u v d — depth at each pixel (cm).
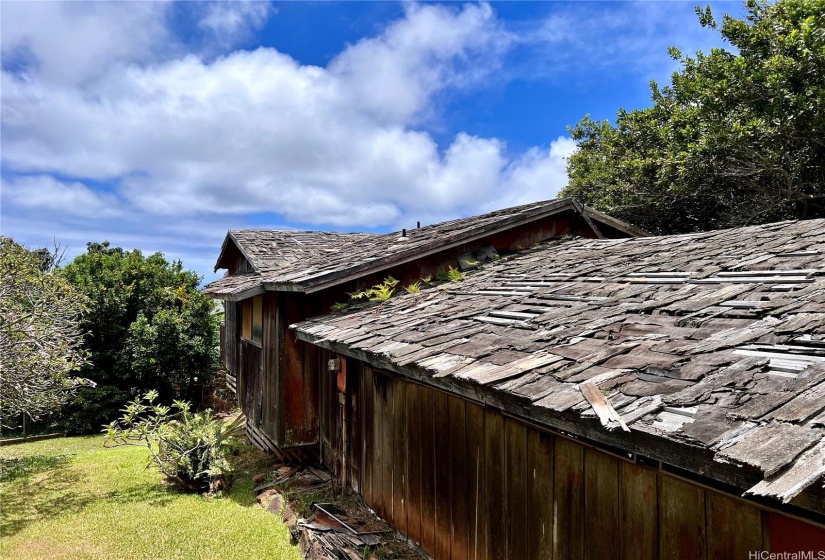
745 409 189
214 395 1579
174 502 756
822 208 1092
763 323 281
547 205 822
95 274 1481
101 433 1365
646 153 1369
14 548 602
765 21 1056
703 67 1207
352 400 667
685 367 242
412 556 503
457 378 313
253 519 679
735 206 1237
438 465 473
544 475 346
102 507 739
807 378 201
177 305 1591
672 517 262
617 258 582
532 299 483
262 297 873
